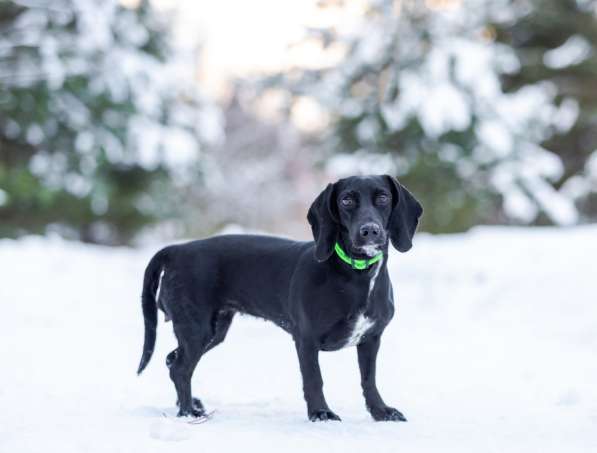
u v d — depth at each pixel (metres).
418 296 12.34
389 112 22.17
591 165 25.08
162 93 23.55
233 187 35.41
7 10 22.73
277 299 5.69
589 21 25.64
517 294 11.62
